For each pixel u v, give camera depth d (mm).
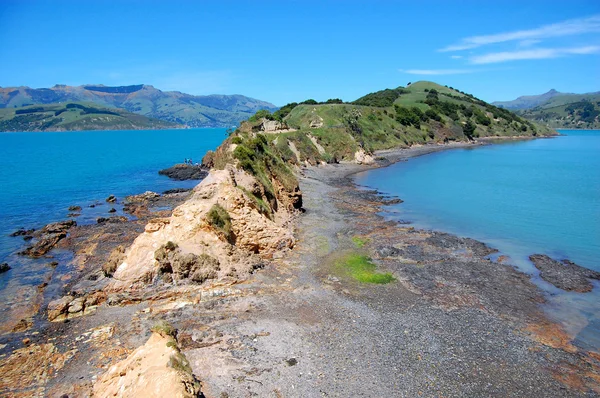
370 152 114250
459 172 91000
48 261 35938
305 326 24281
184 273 29172
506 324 25000
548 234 43062
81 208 57125
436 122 165375
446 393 18641
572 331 24297
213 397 17875
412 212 52844
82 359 21000
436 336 23438
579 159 115562
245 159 46375
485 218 49750
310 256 35875
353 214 51438
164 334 19766
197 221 32312
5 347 22172
